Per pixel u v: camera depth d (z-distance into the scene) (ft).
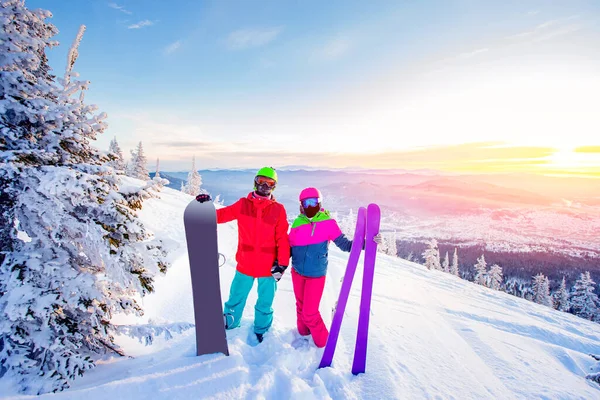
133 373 7.34
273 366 8.01
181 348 8.91
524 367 10.33
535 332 18.03
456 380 8.56
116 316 10.43
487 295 42.11
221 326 8.19
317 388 7.17
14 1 6.96
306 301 9.29
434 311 18.11
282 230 9.44
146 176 110.93
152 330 8.14
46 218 6.70
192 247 7.88
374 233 8.48
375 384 7.73
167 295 13.53
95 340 8.16
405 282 30.30
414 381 8.11
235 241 30.94
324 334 9.43
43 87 7.34
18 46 7.18
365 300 8.39
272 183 9.33
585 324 35.32
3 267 6.57
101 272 8.06
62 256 7.31
